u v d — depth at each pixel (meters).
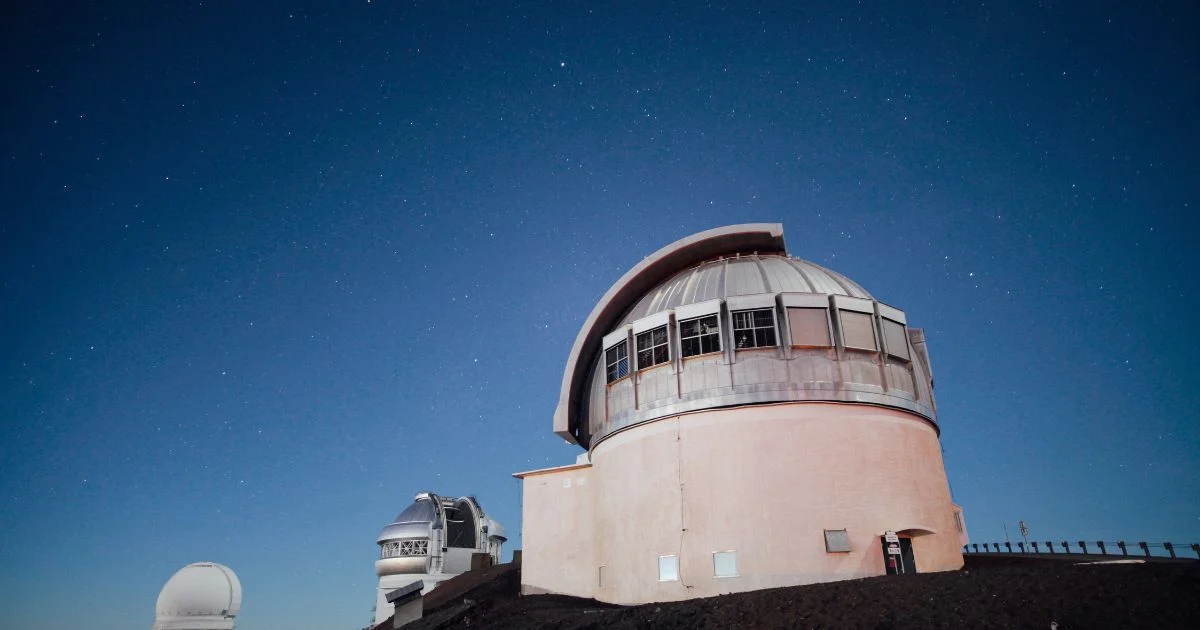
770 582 19.80
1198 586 11.17
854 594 13.66
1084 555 30.69
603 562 23.89
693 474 21.73
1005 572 13.91
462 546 58.78
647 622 14.66
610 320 28.77
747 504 20.75
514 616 20.81
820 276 25.25
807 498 20.52
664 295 26.41
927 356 26.30
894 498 20.97
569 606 22.72
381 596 55.78
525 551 26.56
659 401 23.08
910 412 22.72
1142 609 10.76
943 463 24.36
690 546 21.12
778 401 21.56
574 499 26.44
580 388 28.78
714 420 21.95
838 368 21.94
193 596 51.56
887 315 23.45
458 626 21.20
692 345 23.17
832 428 21.30
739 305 22.91
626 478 23.44
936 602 12.46
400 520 58.66
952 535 22.52
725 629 13.18
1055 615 11.08
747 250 27.84
